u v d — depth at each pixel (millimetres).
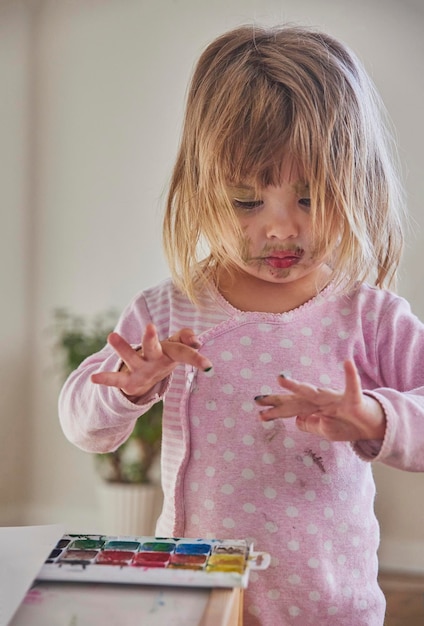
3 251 3410
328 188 953
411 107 3008
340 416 814
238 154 942
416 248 2988
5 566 735
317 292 1044
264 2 3203
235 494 978
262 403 825
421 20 3020
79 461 3441
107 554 779
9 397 3457
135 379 851
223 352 1015
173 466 1019
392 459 847
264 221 948
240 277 1052
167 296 1076
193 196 1022
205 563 754
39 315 3453
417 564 3041
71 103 3396
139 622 664
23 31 3385
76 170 3410
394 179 1076
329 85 975
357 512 986
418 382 1008
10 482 3463
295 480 975
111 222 3396
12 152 3402
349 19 3072
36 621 667
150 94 3344
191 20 3299
